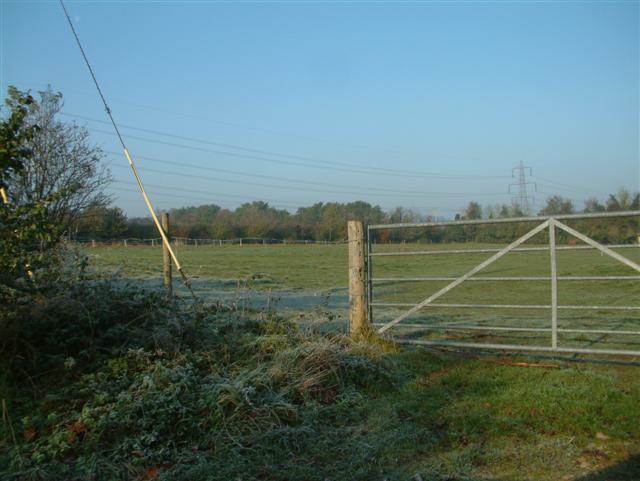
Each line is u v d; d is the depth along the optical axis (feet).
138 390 16.71
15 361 18.47
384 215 197.98
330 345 21.35
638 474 14.10
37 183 31.63
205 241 156.35
